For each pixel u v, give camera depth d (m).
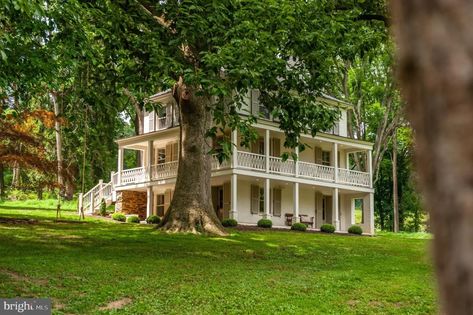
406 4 1.25
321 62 12.66
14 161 18.55
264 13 11.84
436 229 1.21
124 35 12.60
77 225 19.95
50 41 11.08
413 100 1.26
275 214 28.75
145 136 29.83
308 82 12.83
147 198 29.61
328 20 12.51
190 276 10.58
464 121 1.15
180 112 18.39
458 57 1.16
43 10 8.62
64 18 10.70
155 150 31.61
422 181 1.26
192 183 18.08
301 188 30.06
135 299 8.79
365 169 39.28
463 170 1.15
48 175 20.70
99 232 17.34
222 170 25.61
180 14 11.67
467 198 1.14
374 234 30.52
